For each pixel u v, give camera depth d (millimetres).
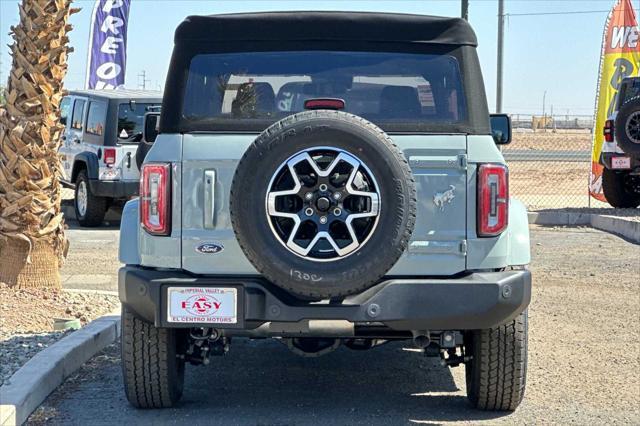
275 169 5422
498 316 5777
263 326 5766
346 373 7746
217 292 5730
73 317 9109
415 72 6199
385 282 5715
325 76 6246
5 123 9422
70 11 9461
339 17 6211
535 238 16406
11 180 9430
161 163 5934
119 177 16984
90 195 17391
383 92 6211
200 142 5938
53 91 9422
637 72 19656
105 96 17172
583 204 21609
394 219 5402
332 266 5402
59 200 9844
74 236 16375
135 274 5902
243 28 6188
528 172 31203
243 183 5441
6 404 6070
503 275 5836
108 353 8117
